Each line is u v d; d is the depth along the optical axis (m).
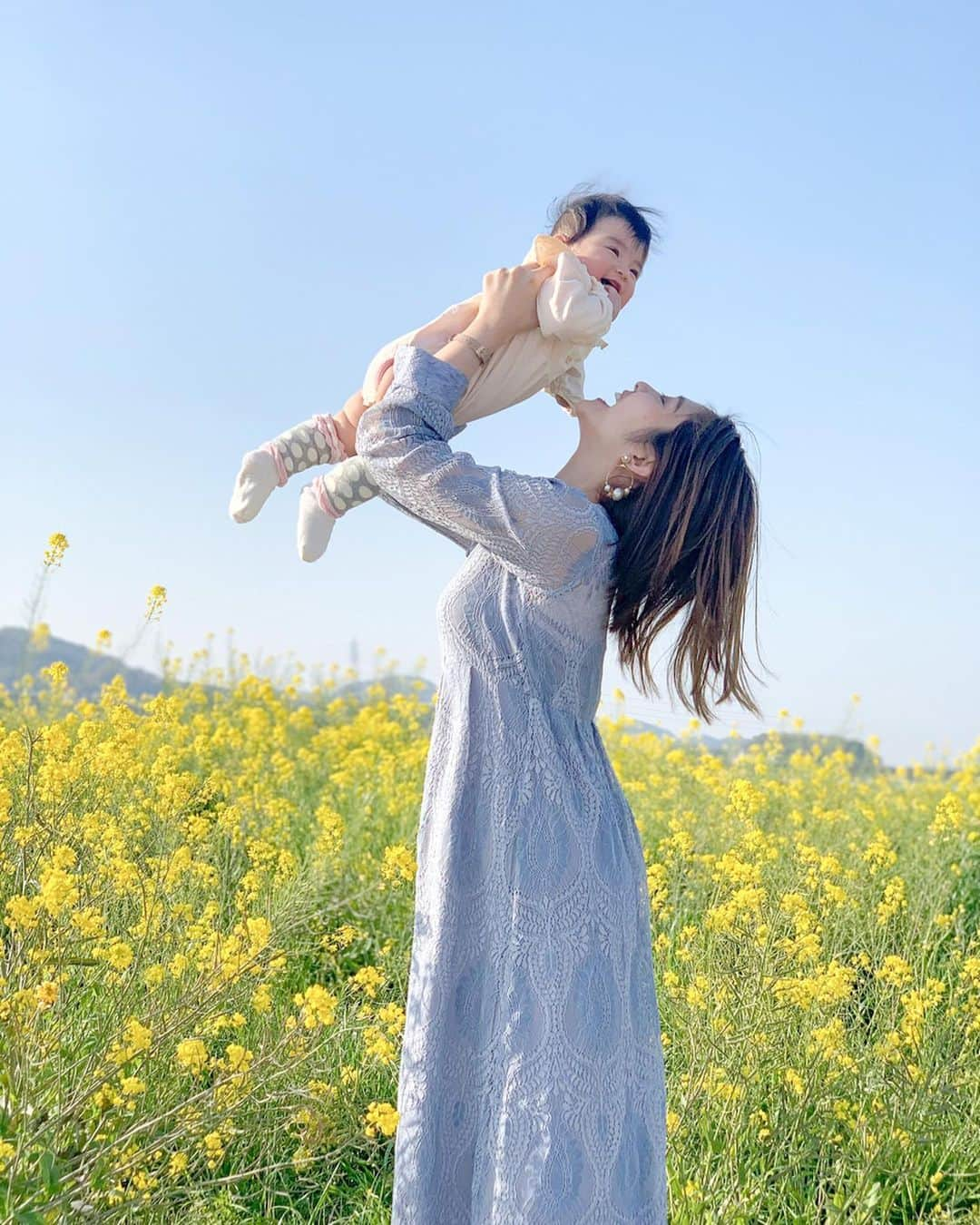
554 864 2.07
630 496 2.23
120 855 3.71
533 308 2.14
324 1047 3.30
